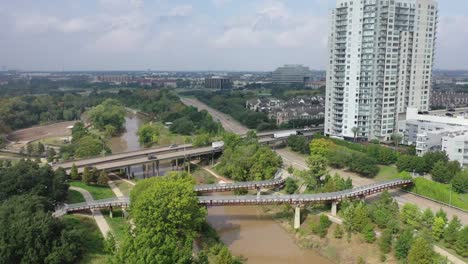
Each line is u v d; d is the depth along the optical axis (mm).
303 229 146250
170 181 135250
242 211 170375
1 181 140250
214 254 123625
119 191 188500
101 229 137625
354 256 124438
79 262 112625
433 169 182125
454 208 157500
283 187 186250
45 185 146000
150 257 86500
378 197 171000
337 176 173750
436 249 120125
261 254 132250
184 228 124250
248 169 198500
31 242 106125
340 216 148250
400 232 124250
